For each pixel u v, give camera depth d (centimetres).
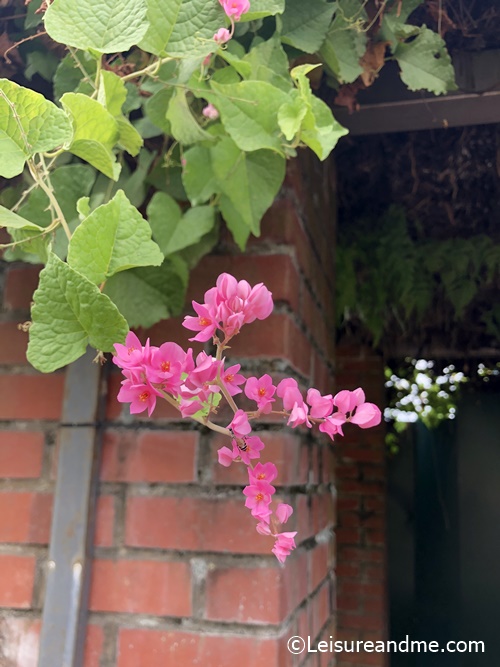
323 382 98
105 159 48
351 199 134
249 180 61
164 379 36
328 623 95
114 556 66
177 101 56
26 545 69
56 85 61
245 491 44
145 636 64
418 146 105
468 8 73
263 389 44
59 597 64
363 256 143
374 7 67
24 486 71
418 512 226
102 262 43
